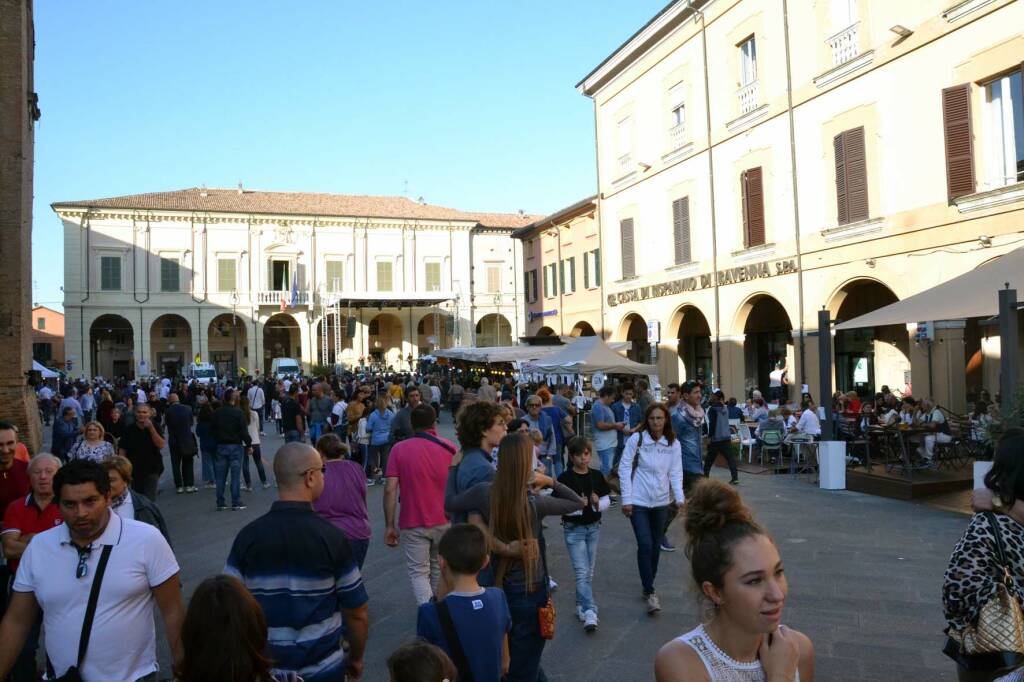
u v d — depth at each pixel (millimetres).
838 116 19188
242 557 3580
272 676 2688
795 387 20891
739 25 22766
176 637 3686
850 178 18812
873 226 18141
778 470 15914
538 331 39594
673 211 26469
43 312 81562
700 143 24766
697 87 24844
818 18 19734
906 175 17297
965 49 15773
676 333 27078
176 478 14508
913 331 16844
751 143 22438
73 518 3479
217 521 11539
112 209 49875
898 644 5949
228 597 2434
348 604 3688
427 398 21781
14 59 13555
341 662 3631
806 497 12547
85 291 49531
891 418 15156
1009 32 14797
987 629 2949
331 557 3633
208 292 52375
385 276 56844
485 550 3707
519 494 4391
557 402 14867
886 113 17781
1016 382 9984
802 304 20562
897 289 17594
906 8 17156
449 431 25234
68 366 49062
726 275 23609
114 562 3547
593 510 6543
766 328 26859
